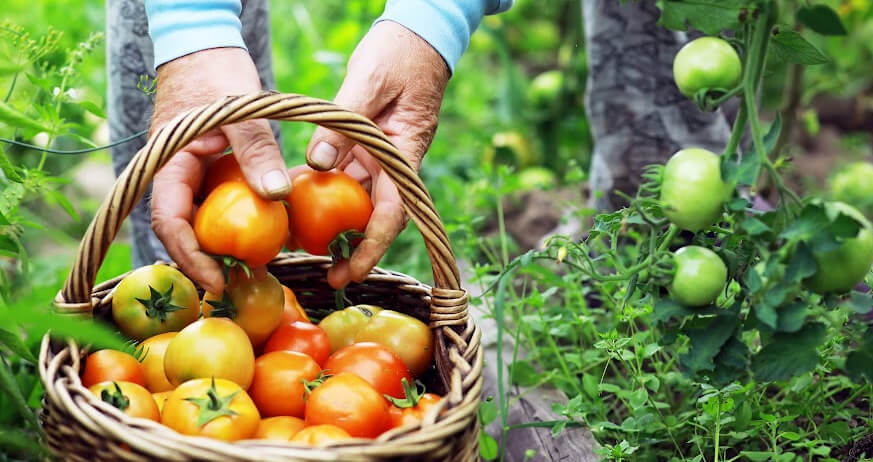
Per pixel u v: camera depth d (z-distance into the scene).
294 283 1.87
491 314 1.99
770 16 1.17
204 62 1.53
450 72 1.74
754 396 1.71
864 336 1.25
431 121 1.72
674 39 2.21
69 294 1.36
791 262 1.14
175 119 1.30
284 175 1.37
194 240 1.41
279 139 2.26
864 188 3.28
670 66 2.25
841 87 3.79
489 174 2.40
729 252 1.27
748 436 1.65
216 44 1.54
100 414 1.19
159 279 1.58
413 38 1.67
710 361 1.23
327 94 3.59
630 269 1.29
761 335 1.26
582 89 3.76
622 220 1.32
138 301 1.55
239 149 1.38
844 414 1.67
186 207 1.45
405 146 1.68
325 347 1.61
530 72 4.98
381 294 1.84
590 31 2.32
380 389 1.49
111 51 2.01
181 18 1.54
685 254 1.21
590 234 1.42
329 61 3.38
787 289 1.16
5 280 1.63
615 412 1.93
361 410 1.37
